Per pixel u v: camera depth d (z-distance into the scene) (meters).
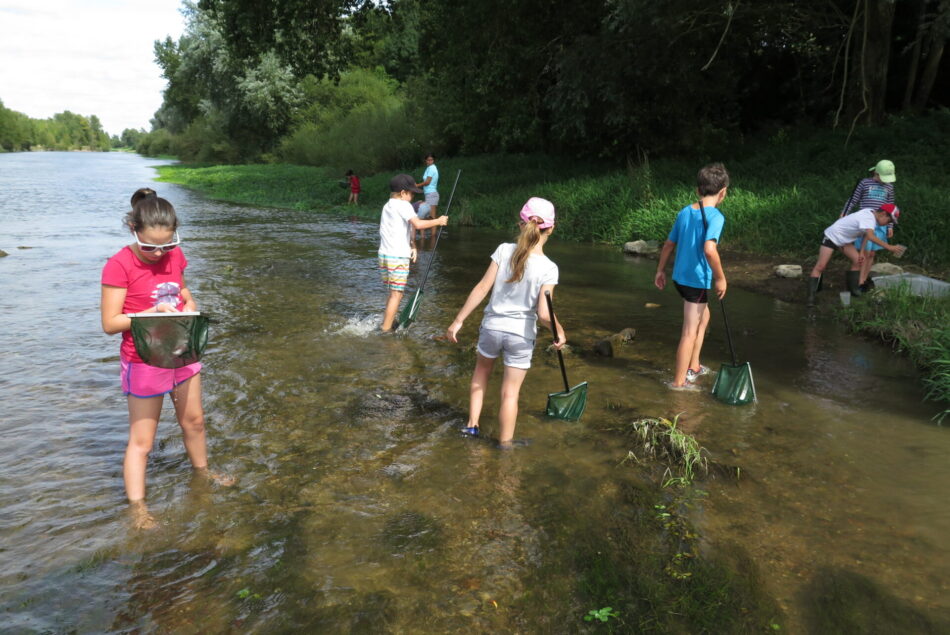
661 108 18.48
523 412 4.66
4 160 72.50
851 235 7.43
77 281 8.75
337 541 3.06
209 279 9.05
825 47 21.09
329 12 18.66
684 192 13.34
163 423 4.34
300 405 4.68
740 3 16.69
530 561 2.94
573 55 17.25
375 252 11.58
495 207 16.98
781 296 8.48
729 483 3.68
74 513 3.24
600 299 8.27
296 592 2.70
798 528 3.23
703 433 4.33
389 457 3.93
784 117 24.25
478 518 3.28
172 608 2.59
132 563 2.87
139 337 3.04
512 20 18.77
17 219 16.39
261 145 47.06
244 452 3.94
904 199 10.03
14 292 8.05
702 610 2.62
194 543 3.03
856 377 5.44
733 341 6.50
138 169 48.72
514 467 3.83
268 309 7.44
